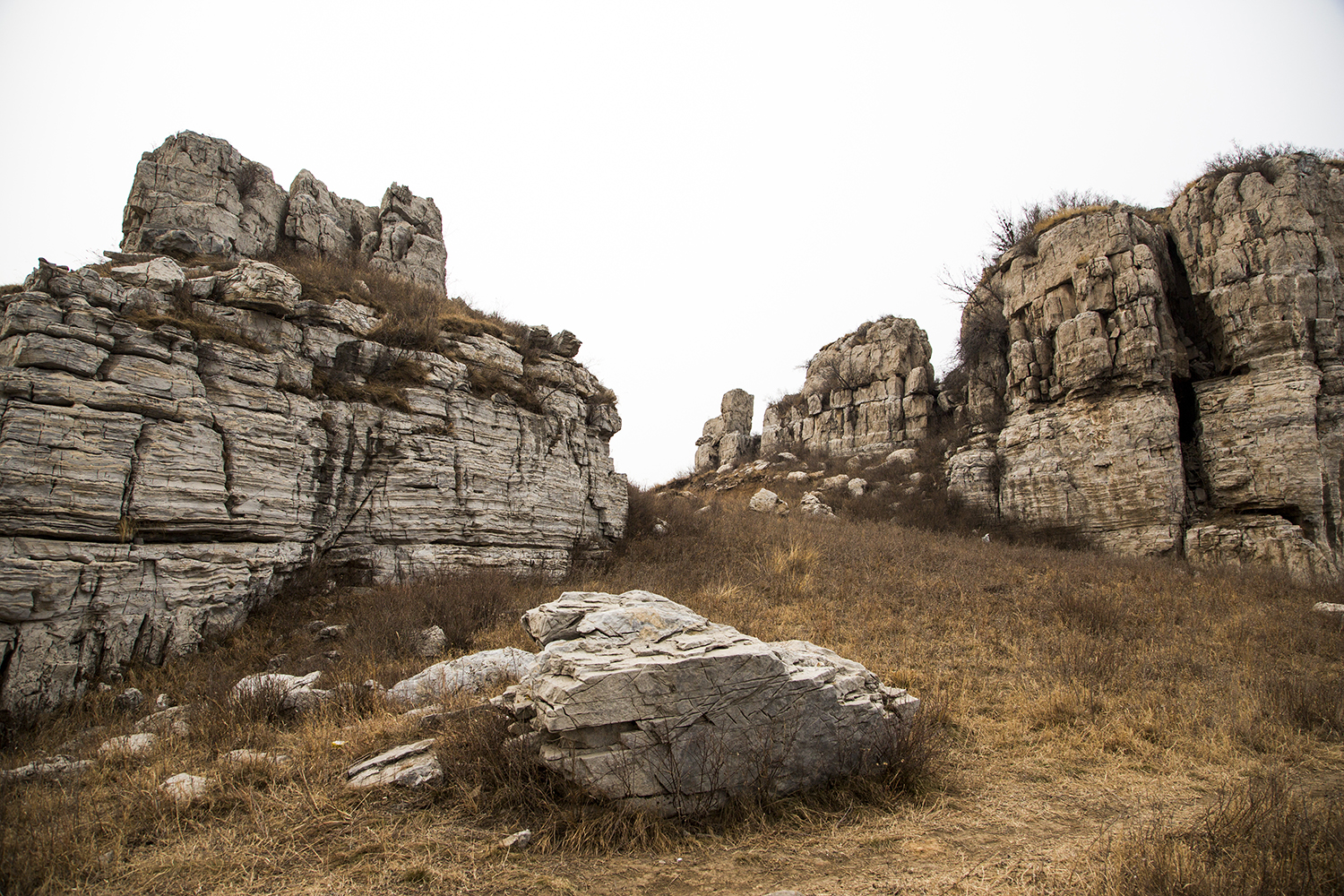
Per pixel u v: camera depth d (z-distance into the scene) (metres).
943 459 29.77
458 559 13.33
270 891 4.05
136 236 15.63
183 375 9.92
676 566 15.95
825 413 38.88
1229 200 22.14
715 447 47.94
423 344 14.38
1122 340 22.44
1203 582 14.68
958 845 4.88
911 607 12.59
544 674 5.70
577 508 16.44
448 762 5.53
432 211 22.30
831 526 21.20
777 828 5.07
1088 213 24.95
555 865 4.42
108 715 7.73
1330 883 3.74
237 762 5.73
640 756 5.06
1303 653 10.34
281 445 11.10
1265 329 20.47
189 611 9.38
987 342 29.72
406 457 13.02
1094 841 4.87
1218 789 5.90
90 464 8.58
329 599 11.49
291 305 11.82
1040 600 12.90
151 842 4.58
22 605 7.66
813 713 5.81
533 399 15.91
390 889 4.09
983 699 8.44
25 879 3.92
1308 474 18.86
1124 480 21.75
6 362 8.48
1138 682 8.88
